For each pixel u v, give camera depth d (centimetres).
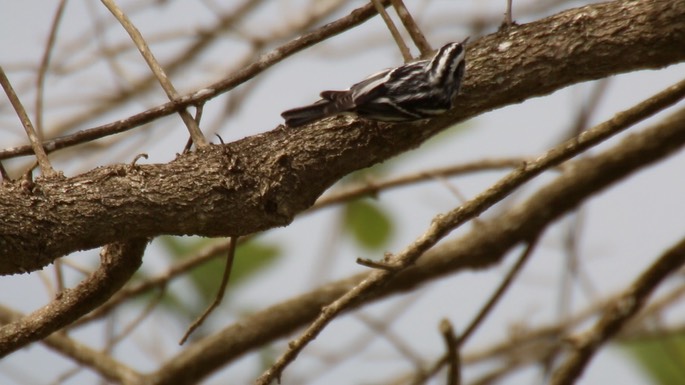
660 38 831
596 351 1203
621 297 1208
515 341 1399
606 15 849
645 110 929
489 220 1326
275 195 849
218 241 1304
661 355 1334
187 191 827
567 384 1207
